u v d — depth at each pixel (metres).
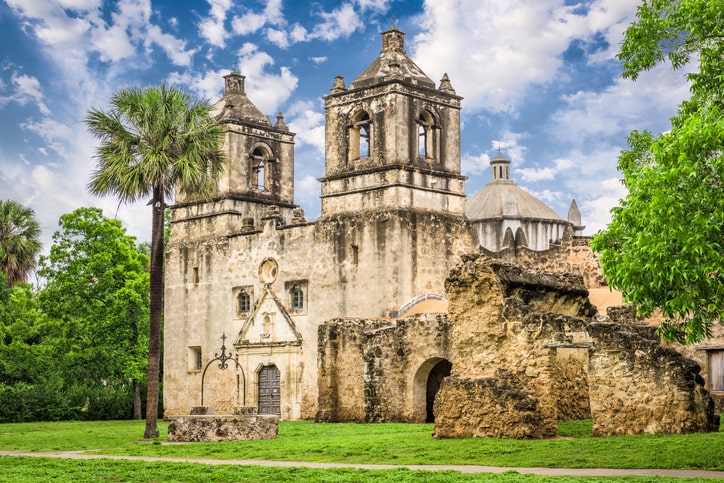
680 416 28.84
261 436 36.50
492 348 33.38
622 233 26.91
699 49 30.28
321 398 47.97
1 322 64.19
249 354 56.28
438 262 52.78
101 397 63.94
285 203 62.59
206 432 36.31
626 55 31.42
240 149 60.78
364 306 51.69
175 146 43.16
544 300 36.12
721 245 24.22
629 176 28.98
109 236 64.94
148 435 39.94
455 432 32.09
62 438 40.72
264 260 56.72
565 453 27.00
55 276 64.56
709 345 40.47
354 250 52.59
